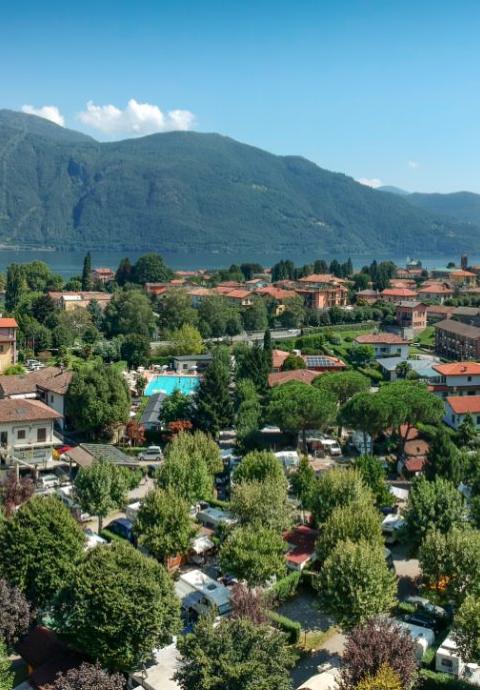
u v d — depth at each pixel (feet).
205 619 162.61
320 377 451.12
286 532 252.21
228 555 211.20
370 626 164.96
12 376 422.00
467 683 169.89
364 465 288.30
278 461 294.66
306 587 230.48
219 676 148.15
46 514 200.64
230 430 422.82
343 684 155.12
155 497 231.09
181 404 404.57
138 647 166.61
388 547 262.67
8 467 319.27
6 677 161.38
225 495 311.68
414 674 157.69
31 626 191.62
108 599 165.78
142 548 244.83
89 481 259.60
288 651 172.24
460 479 297.12
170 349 636.48
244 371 480.23
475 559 199.82
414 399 355.36
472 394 470.80
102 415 373.81
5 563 193.67
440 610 208.64
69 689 150.00
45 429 334.44
